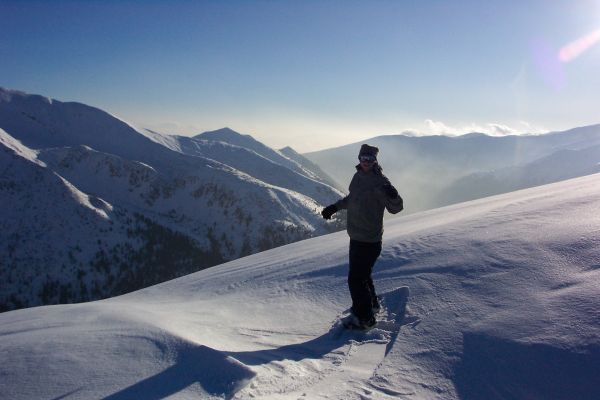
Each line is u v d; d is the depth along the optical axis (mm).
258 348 3875
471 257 4707
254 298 5754
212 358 3117
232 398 2752
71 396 2820
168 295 7844
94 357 3316
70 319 4664
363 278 4121
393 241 6387
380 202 4164
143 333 3680
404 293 4410
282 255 9383
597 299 3125
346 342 3766
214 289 7258
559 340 2846
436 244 5586
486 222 6129
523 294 3594
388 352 3369
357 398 2746
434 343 3285
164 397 2766
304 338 4047
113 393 2830
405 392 2781
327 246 8898
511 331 3107
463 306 3732
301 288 5762
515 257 4348
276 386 2943
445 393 2717
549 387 2549
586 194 6820
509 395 2590
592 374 2512
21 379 3049
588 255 3900
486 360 2914
